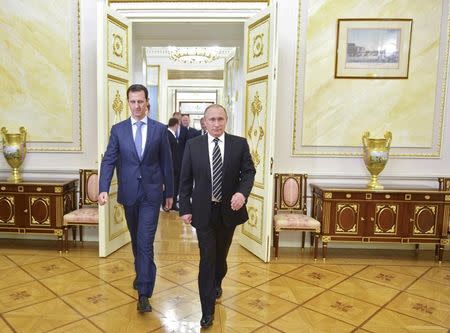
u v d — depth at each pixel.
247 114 4.27
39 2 4.24
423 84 4.26
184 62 10.03
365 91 4.28
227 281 3.33
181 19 4.35
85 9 4.24
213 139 2.45
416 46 4.23
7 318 2.59
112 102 3.93
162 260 3.83
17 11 4.26
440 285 3.33
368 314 2.74
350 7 4.20
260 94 3.93
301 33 4.22
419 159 4.35
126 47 4.24
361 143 4.32
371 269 3.72
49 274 3.40
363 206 3.89
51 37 4.28
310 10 4.20
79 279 3.29
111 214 3.98
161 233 4.82
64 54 4.30
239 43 5.68
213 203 2.43
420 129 4.31
